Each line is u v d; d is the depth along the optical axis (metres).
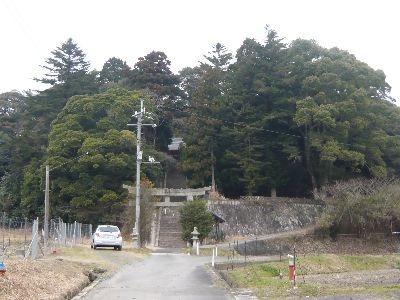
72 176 49.91
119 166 47.72
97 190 47.75
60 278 14.52
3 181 59.72
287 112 52.16
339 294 14.59
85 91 61.31
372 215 44.12
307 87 50.25
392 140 51.53
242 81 55.34
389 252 43.06
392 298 13.91
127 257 26.28
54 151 49.56
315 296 14.16
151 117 51.88
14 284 11.82
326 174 51.31
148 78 65.75
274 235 45.56
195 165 54.06
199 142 54.03
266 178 52.22
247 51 55.22
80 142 49.81
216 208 47.62
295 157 50.56
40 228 50.09
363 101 49.41
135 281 16.94
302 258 31.98
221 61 67.44
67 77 62.47
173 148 68.88
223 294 14.34
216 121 54.53
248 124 53.59
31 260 16.45
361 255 37.06
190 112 60.28
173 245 42.50
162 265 23.81
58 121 52.88
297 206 50.28
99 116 53.31
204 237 40.50
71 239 32.47
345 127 47.88
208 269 22.66
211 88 57.62
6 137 65.19
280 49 54.84
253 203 49.38
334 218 44.62
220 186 56.38
